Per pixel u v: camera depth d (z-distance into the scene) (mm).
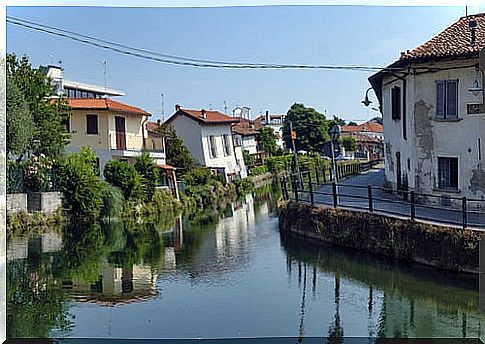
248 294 13094
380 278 14047
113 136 34812
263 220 26734
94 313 11641
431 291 12727
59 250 19031
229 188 42688
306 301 12375
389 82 24484
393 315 11289
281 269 15578
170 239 21594
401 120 22469
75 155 27172
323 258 16672
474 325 10633
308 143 50938
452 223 14805
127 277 15047
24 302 12523
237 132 61250
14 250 19016
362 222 16703
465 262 13539
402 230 15227
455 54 18438
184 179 37688
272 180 57406
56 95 31656
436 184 19812
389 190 22594
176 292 13391
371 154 64250
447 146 19438
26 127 23594
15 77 25859
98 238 21688
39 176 24812
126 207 28375
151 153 36625
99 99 36750
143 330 10625
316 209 19062
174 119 48531
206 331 10531
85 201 25719
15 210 23344
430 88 19734
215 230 23844
